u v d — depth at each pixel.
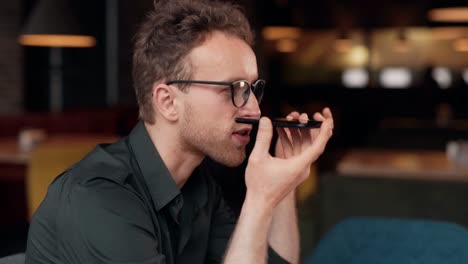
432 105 12.59
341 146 9.80
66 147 3.77
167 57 1.39
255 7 9.74
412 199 4.08
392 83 14.63
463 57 14.03
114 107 8.48
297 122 1.40
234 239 1.28
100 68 10.09
